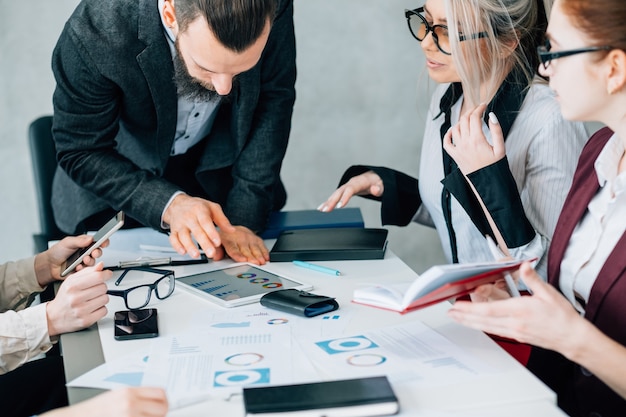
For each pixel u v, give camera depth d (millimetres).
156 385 1226
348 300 1636
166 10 1785
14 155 3455
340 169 3656
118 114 2137
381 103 3613
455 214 2061
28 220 3521
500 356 1313
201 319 1531
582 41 1354
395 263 1904
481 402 1158
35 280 1856
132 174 2096
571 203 1593
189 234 1894
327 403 1116
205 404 1172
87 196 2361
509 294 1539
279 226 2221
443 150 2068
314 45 3508
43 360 1821
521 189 1956
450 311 1297
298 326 1477
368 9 3502
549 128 1887
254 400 1131
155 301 1652
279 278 1782
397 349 1353
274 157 2250
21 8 3322
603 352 1209
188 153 2408
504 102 1945
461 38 1842
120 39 1943
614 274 1396
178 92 2004
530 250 1829
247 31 1635
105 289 1506
